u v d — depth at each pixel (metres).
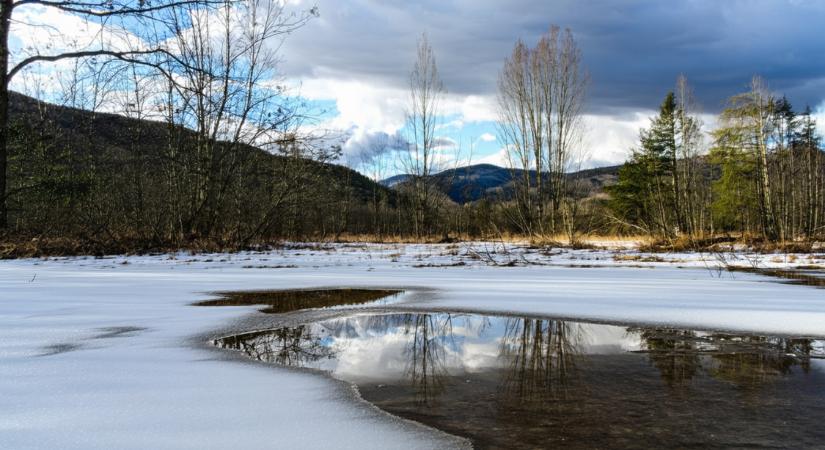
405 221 44.25
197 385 2.40
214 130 15.57
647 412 2.10
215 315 4.47
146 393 2.25
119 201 15.75
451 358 3.06
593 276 8.54
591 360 3.01
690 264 11.92
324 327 4.05
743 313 4.57
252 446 1.67
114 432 1.77
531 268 10.56
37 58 11.38
